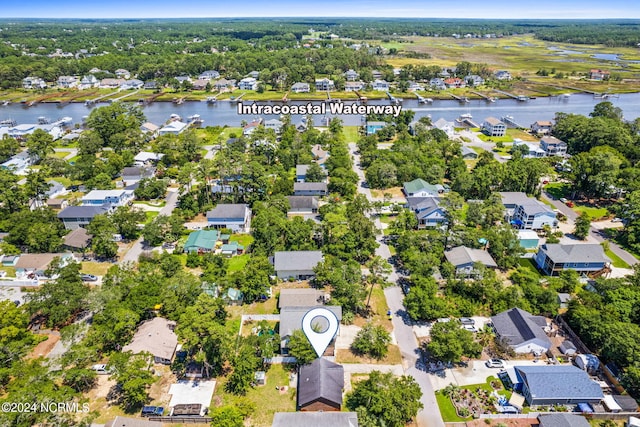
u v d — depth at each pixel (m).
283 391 56.69
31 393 48.72
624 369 58.12
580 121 154.25
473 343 60.47
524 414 53.00
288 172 132.38
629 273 82.69
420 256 80.12
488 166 116.56
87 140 148.00
